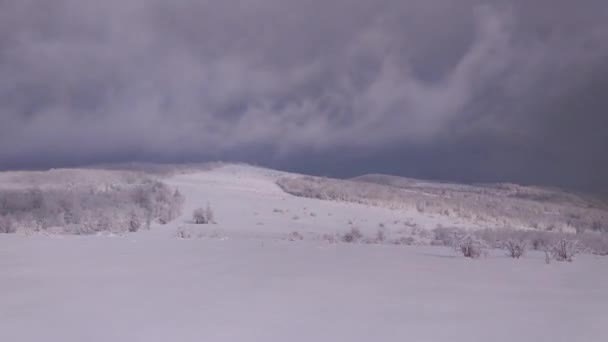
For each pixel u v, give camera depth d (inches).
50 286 360.5
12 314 277.1
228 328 248.4
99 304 302.0
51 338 232.1
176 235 958.4
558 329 249.9
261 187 2395.4
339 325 255.0
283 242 797.9
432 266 498.3
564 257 602.9
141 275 412.8
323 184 2440.9
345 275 424.2
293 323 258.8
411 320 266.5
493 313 284.0
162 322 259.9
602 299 328.8
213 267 463.8
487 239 1079.0
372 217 1715.1
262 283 378.9
